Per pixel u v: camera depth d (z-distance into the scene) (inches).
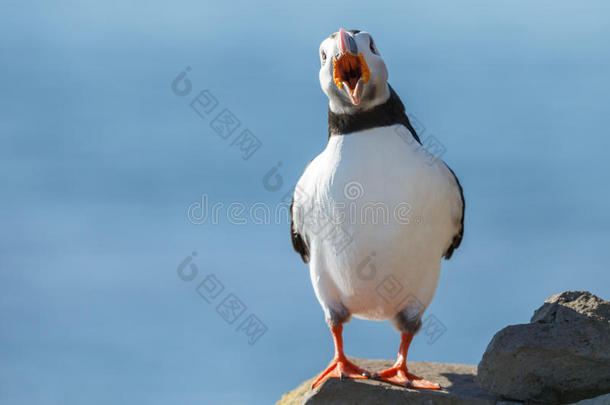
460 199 478.0
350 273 458.6
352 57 450.9
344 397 453.7
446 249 490.0
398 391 454.9
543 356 441.4
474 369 538.6
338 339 489.4
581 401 422.0
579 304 455.2
